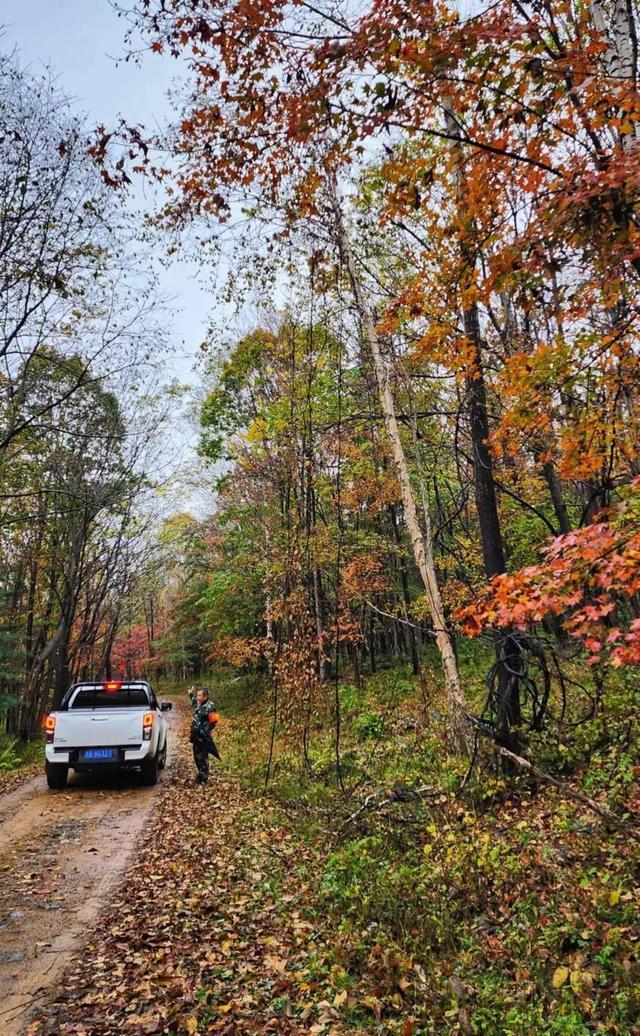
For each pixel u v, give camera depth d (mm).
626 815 5949
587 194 4012
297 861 6773
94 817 8891
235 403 20750
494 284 4879
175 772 12656
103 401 18047
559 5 5039
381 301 9992
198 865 6633
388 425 9484
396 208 5715
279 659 12719
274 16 4180
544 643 7969
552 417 6062
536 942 4379
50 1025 3674
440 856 6023
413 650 19297
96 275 11516
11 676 23375
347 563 16156
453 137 4434
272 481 19828
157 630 49000
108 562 26141
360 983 4227
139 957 4523
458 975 4207
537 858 5625
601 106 4383
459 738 8742
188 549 29797
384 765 9906
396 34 3904
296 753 12273
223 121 5184
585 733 8195
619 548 4078
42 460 19703
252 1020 3818
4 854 7156
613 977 3900
